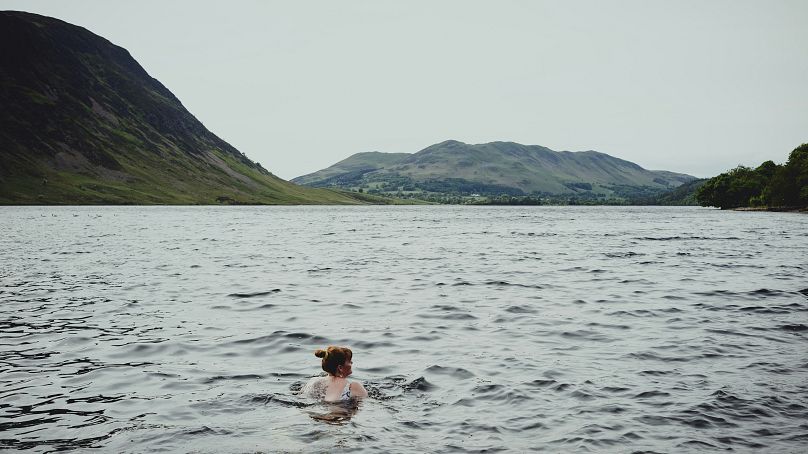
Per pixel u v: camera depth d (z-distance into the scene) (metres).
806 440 8.38
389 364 12.72
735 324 17.02
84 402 9.98
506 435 8.63
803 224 99.31
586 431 8.79
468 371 12.13
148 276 27.92
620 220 128.38
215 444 8.12
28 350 13.60
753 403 9.97
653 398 10.30
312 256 39.88
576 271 31.30
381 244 52.88
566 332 16.05
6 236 57.59
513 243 54.97
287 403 10.02
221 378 11.55
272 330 16.12
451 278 28.06
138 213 147.25
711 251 44.88
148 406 9.79
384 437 8.48
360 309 19.55
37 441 8.20
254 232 71.75
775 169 193.75
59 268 30.97
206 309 19.34
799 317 18.05
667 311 19.23
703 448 8.12
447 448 8.12
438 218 145.00
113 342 14.50
